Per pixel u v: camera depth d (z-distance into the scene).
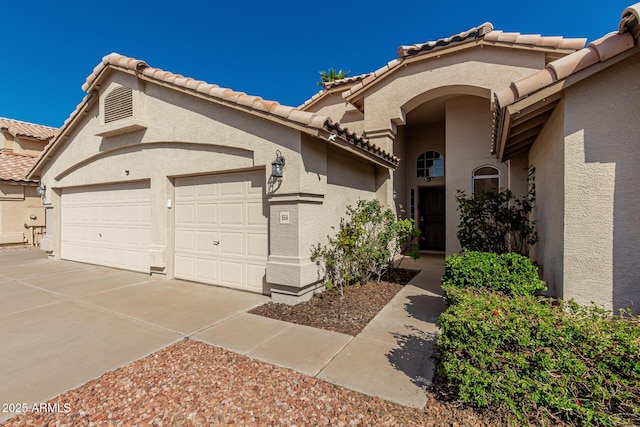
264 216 6.80
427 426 2.70
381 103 10.23
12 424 2.78
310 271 6.29
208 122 7.20
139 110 8.21
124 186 9.49
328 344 4.36
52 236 11.80
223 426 2.72
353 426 2.72
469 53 9.10
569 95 3.97
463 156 10.76
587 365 2.46
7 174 15.93
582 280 3.95
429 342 4.41
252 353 4.11
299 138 5.98
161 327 5.03
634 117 3.69
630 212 3.73
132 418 2.83
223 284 7.44
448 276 5.02
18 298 6.66
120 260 9.70
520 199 8.10
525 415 2.58
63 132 10.41
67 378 3.53
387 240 8.14
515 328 2.67
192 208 7.97
